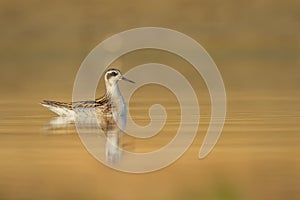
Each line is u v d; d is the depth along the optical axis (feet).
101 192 54.65
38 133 74.79
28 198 52.49
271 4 151.74
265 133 73.61
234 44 145.69
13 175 59.00
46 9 150.10
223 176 58.49
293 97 98.02
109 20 149.69
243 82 113.80
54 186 56.13
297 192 53.72
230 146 68.33
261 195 53.26
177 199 52.90
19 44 145.79
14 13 149.18
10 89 109.29
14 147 68.44
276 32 149.07
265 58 140.05
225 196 53.26
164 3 151.94
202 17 151.12
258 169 60.13
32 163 62.59
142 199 52.60
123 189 55.77
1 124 79.61
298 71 124.88
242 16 151.23
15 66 135.44
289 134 73.15
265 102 93.45
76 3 150.92
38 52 143.13
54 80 119.24
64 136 73.36
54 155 65.51
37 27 148.36
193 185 56.03
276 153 65.36
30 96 101.40
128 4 151.43
